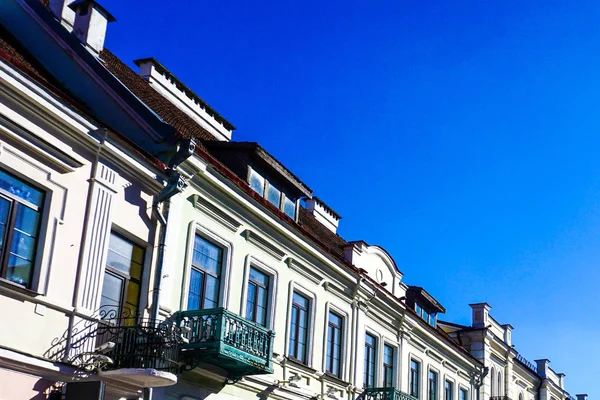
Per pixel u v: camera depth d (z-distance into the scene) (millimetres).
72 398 12609
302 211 27688
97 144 14094
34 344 12562
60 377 12969
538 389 44812
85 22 17516
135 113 16328
